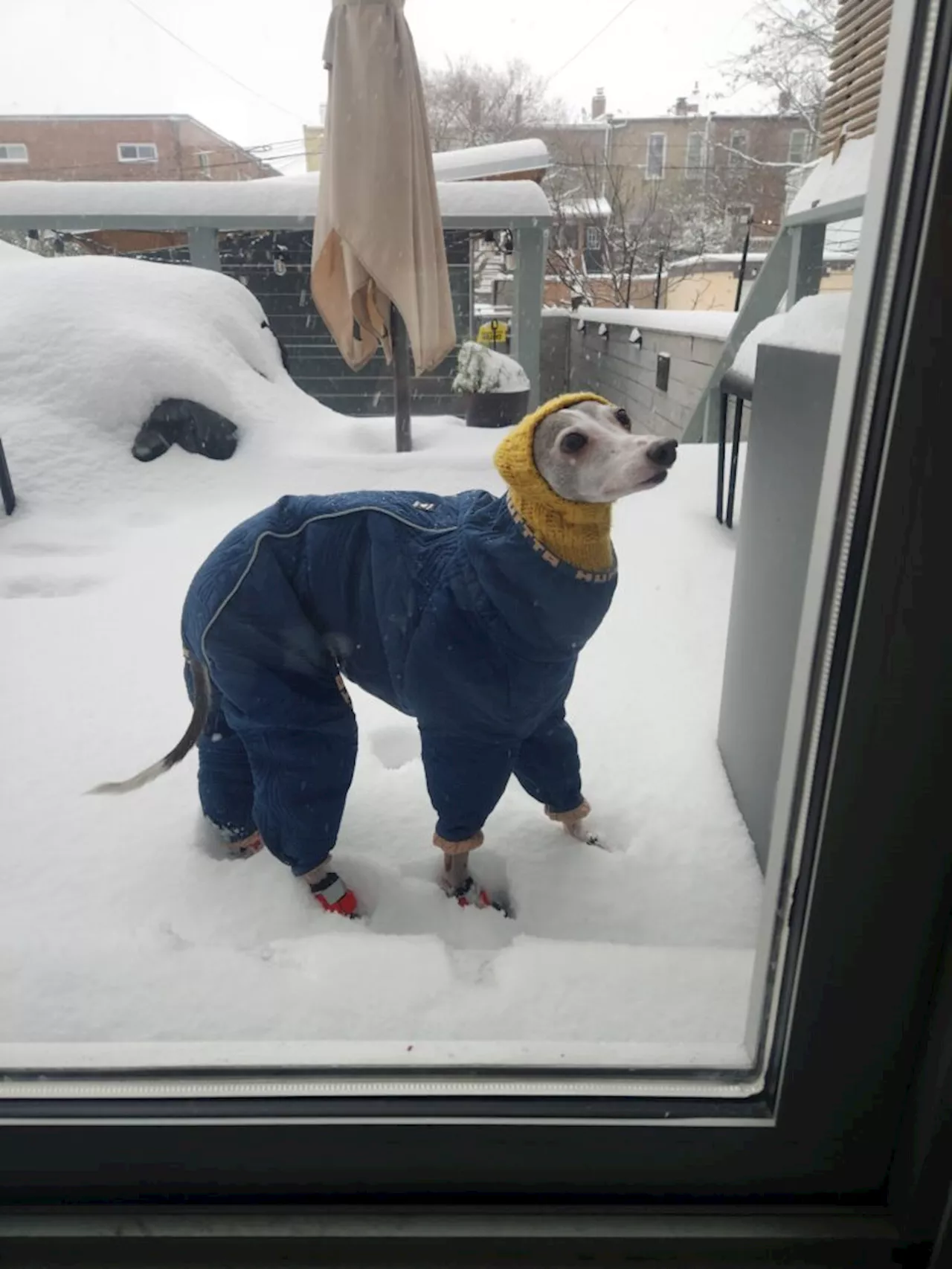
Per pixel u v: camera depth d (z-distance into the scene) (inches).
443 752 62.8
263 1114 39.8
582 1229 39.8
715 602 117.4
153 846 75.1
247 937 64.5
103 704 98.7
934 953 34.7
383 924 67.7
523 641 57.7
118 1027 52.5
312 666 64.0
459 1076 41.9
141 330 181.9
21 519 155.6
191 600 63.6
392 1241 39.8
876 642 30.3
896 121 25.7
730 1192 40.6
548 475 54.8
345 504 62.9
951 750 31.5
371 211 156.6
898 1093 37.6
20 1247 40.1
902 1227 38.9
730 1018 51.9
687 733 89.9
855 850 33.3
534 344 241.6
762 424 73.4
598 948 60.4
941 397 27.1
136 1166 40.5
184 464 173.5
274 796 64.7
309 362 267.4
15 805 81.0
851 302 29.1
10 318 178.9
